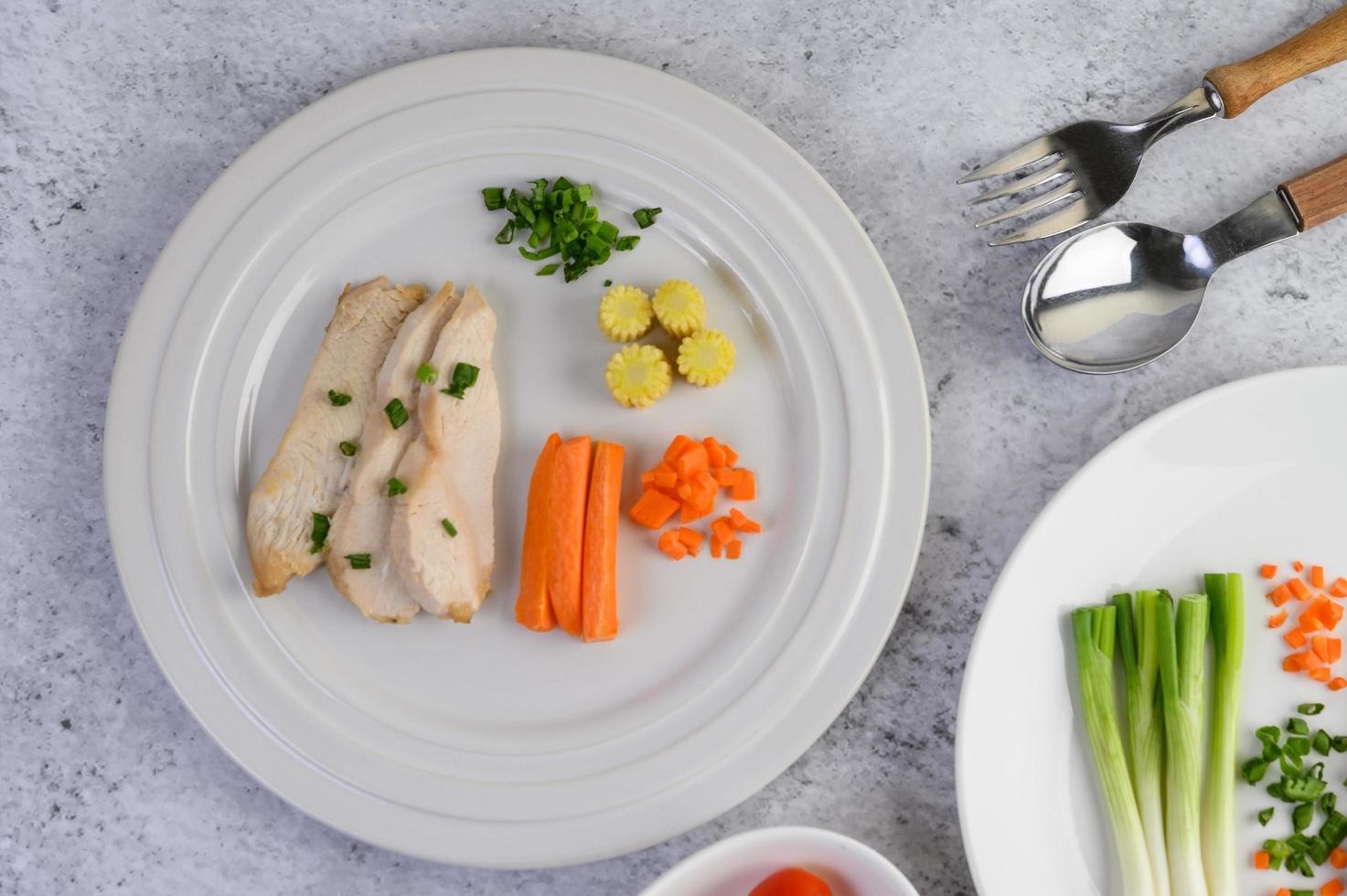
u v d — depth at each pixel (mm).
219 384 668
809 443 660
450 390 654
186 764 674
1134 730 650
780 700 649
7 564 681
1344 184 648
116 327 687
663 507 656
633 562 664
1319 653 652
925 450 653
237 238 669
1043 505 667
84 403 685
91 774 674
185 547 663
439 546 648
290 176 668
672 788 649
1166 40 676
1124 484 651
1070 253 664
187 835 670
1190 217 673
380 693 661
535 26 683
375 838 651
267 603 663
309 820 669
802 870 628
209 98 685
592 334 671
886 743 663
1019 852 646
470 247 674
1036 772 650
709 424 667
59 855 671
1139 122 672
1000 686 646
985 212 676
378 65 684
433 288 674
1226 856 645
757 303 667
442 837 650
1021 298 669
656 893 618
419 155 669
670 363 671
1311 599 656
